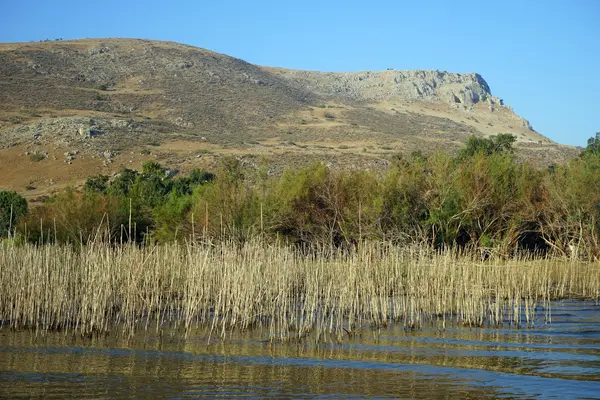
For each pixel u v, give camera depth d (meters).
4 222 42.53
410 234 32.97
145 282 18.86
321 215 35.16
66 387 11.77
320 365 13.49
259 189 36.03
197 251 20.92
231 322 16.94
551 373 12.85
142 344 15.36
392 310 19.95
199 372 12.86
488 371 12.98
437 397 11.29
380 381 12.28
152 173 64.94
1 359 13.70
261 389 11.73
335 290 17.97
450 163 36.44
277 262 19.00
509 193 35.59
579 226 33.91
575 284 26.28
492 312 19.17
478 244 33.84
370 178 36.25
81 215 33.88
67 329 16.55
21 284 17.38
